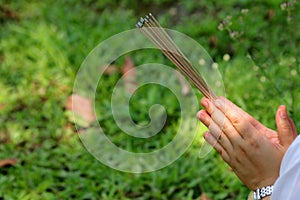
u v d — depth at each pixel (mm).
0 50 5355
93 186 3855
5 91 4820
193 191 3828
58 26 5566
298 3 5031
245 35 4973
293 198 2098
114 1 5941
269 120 4129
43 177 4023
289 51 4723
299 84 4270
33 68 5035
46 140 4359
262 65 4457
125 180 3920
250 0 5422
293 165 2125
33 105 4711
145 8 5828
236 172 2428
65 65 5008
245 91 4398
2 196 3842
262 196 2365
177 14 5637
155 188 3838
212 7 5531
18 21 5801
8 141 4410
